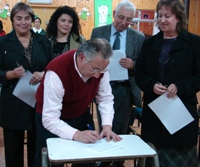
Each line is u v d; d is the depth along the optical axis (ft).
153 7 24.58
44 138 5.61
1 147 11.31
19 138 7.58
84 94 5.40
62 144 4.82
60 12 8.55
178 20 6.41
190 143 6.58
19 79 7.07
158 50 6.63
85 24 23.86
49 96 5.00
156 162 4.67
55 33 8.77
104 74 5.63
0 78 7.06
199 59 6.39
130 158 4.52
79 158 4.32
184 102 6.57
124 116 8.54
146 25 24.58
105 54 4.58
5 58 7.16
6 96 7.23
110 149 4.69
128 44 8.50
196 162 6.88
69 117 5.71
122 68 8.21
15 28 7.26
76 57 5.06
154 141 6.73
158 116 6.56
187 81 6.33
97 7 23.79
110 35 8.66
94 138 4.94
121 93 8.39
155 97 6.76
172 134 6.57
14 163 7.59
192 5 25.67
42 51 7.52
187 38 6.45
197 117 6.75
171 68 6.45
